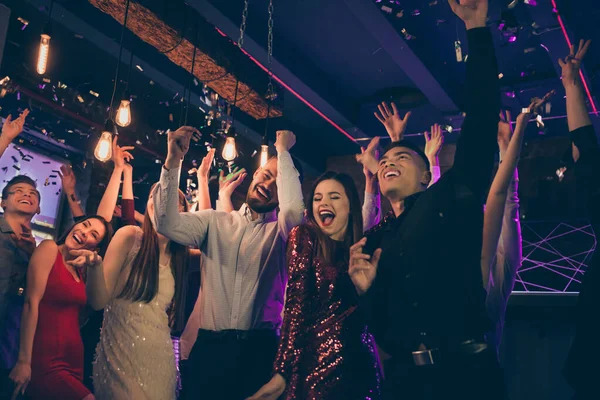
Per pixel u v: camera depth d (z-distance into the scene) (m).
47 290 3.07
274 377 2.03
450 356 1.56
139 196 7.21
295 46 5.80
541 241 7.00
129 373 2.79
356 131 7.09
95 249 3.33
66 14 4.78
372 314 1.79
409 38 4.70
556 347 5.45
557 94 6.15
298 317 2.11
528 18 4.83
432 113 6.77
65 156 6.34
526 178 7.40
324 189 2.47
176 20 4.25
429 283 1.65
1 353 3.37
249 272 2.81
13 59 5.09
